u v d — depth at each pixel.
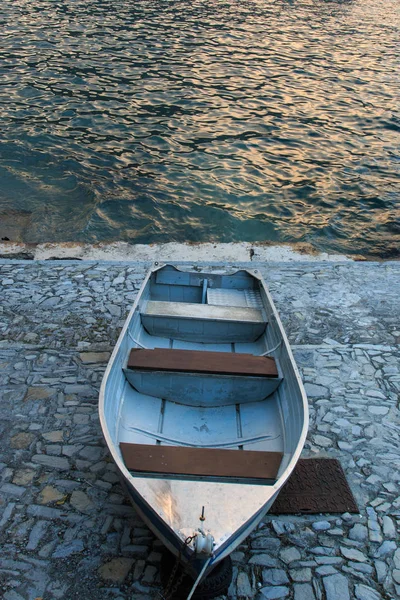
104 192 13.79
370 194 14.50
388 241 12.58
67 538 4.78
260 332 7.00
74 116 18.05
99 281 8.89
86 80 21.22
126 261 9.56
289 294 8.79
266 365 5.94
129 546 4.73
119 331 7.66
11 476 5.34
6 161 14.99
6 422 5.98
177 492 3.99
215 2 37.72
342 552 4.78
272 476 4.53
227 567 4.35
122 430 5.23
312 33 31.38
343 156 16.59
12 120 17.42
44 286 8.68
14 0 33.62
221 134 17.58
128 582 4.45
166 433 5.52
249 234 12.72
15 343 7.30
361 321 8.19
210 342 7.09
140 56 24.53
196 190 14.25
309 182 14.98
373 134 18.25
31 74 21.41
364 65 25.81
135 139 16.83
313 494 5.32
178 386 5.84
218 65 24.22
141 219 12.87
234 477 4.52
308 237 12.59
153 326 6.96
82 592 4.36
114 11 32.41
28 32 26.91
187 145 16.69
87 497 5.18
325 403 6.53
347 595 4.43
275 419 5.58
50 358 7.05
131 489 4.14
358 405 6.52
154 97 20.09
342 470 5.61
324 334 7.85
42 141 16.22
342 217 13.45
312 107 20.27
